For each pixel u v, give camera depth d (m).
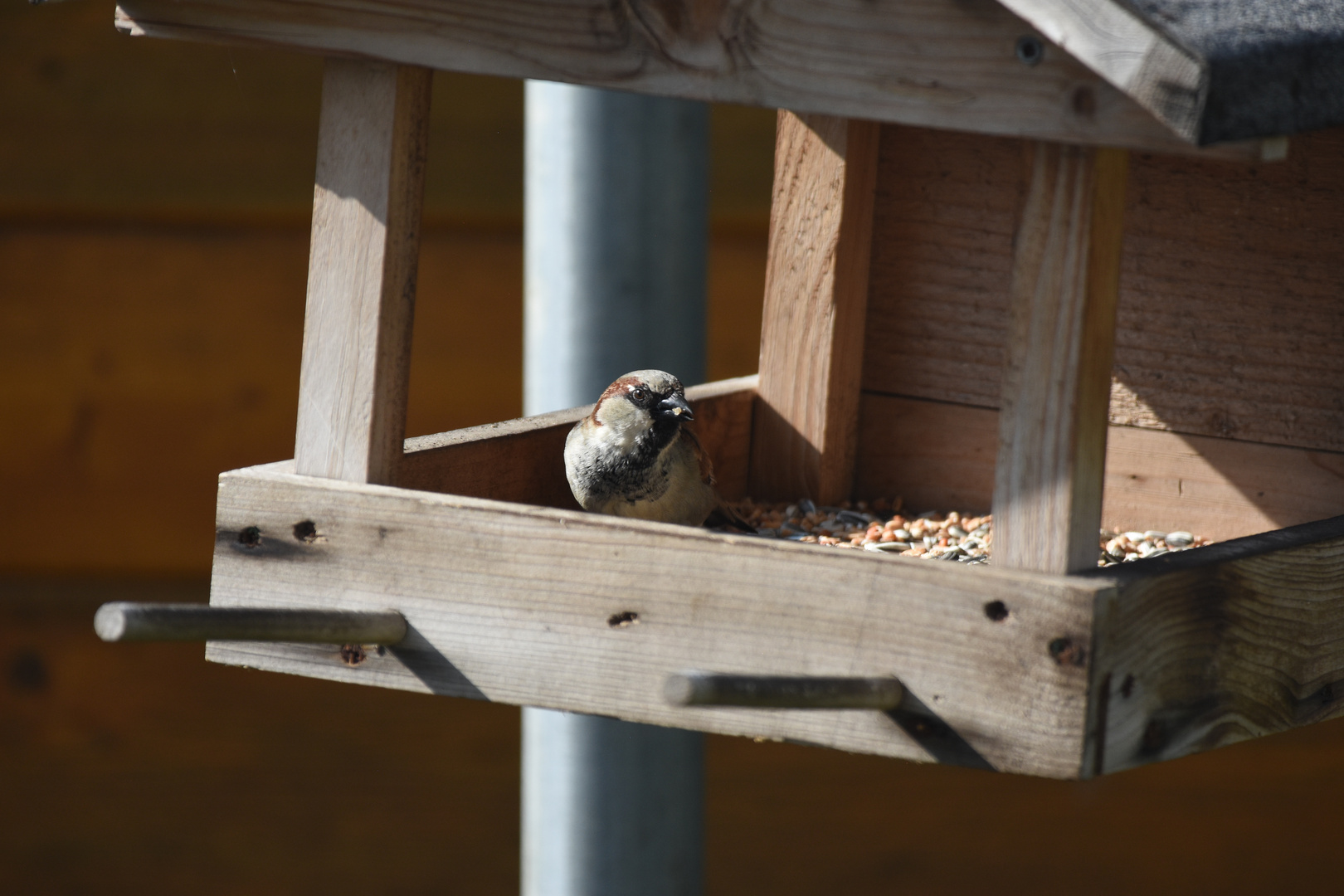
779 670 5.12
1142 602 4.81
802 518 7.68
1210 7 4.47
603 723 8.75
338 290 5.96
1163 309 7.12
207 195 9.78
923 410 7.87
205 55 9.79
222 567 5.94
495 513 5.54
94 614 9.86
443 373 9.99
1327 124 4.41
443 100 9.97
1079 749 4.67
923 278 7.79
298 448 6.02
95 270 9.78
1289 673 5.37
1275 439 6.92
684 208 8.80
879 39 4.84
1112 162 4.78
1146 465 7.23
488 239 9.98
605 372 8.74
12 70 9.77
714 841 10.00
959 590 4.86
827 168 7.71
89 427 9.79
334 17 5.76
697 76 5.14
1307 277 6.78
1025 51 4.62
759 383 8.02
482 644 5.57
